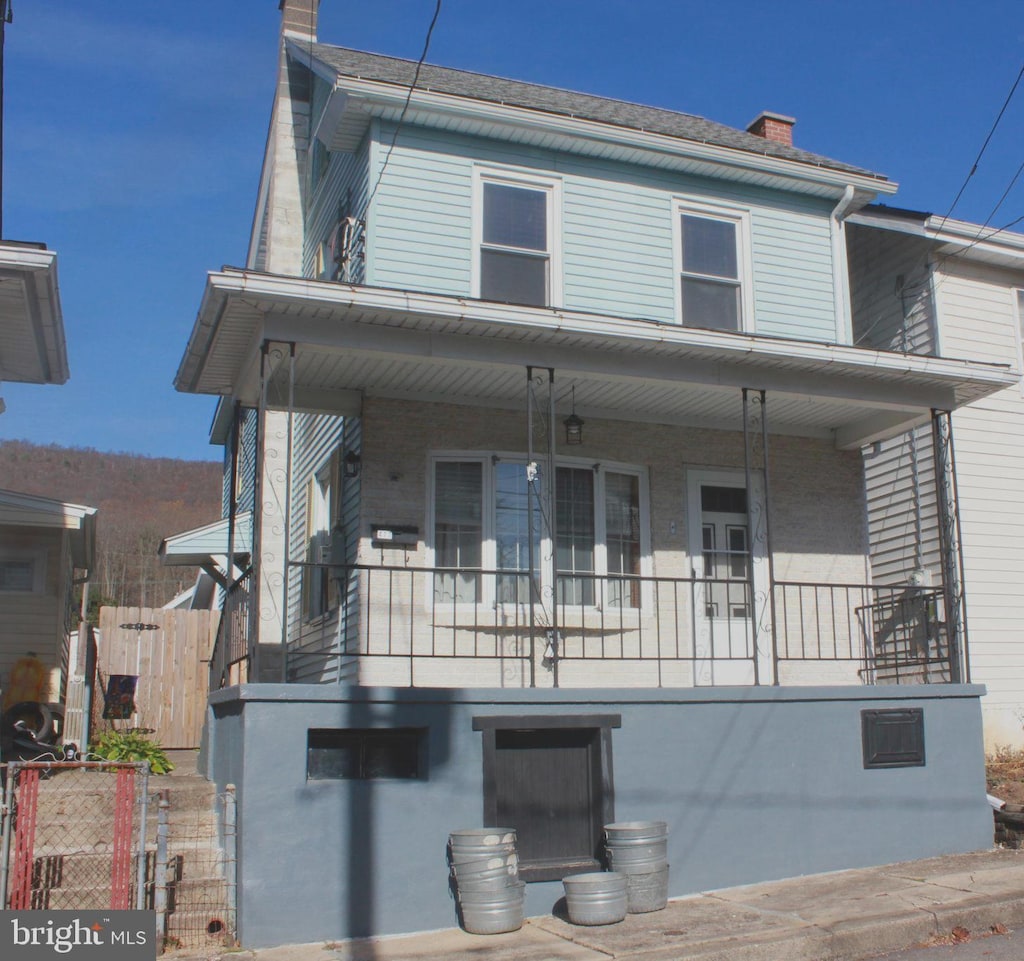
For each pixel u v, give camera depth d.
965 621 10.69
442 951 7.09
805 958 7.07
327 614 11.12
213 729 9.22
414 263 10.84
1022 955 6.97
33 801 7.05
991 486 13.24
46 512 13.81
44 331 8.59
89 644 13.78
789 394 10.34
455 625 10.25
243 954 7.03
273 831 7.43
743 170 12.20
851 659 10.39
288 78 14.58
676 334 9.43
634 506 11.35
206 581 21.16
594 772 8.59
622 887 7.75
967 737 10.06
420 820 7.86
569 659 9.84
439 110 10.97
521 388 10.46
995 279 13.98
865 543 12.27
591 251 11.57
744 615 11.63
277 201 14.24
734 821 8.89
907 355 10.31
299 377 9.98
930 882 8.54
